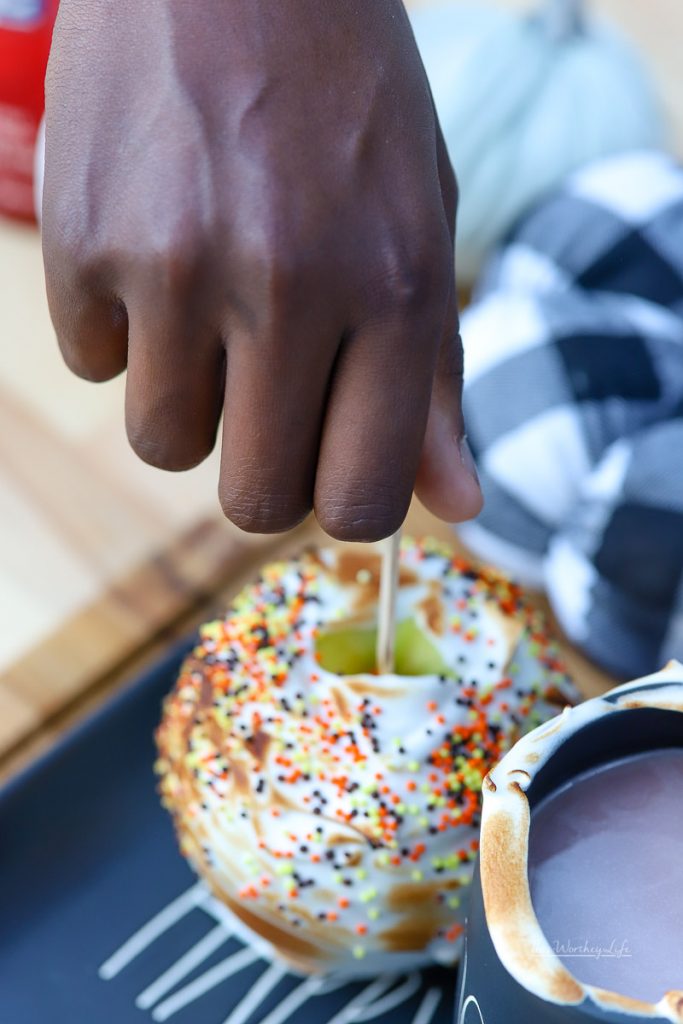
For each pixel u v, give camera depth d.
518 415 0.55
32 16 0.65
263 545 0.60
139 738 0.54
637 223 0.62
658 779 0.39
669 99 0.81
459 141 0.68
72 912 0.51
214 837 0.45
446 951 0.46
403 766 0.44
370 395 0.34
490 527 0.57
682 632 0.53
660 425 0.54
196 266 0.33
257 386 0.34
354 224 0.34
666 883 0.37
